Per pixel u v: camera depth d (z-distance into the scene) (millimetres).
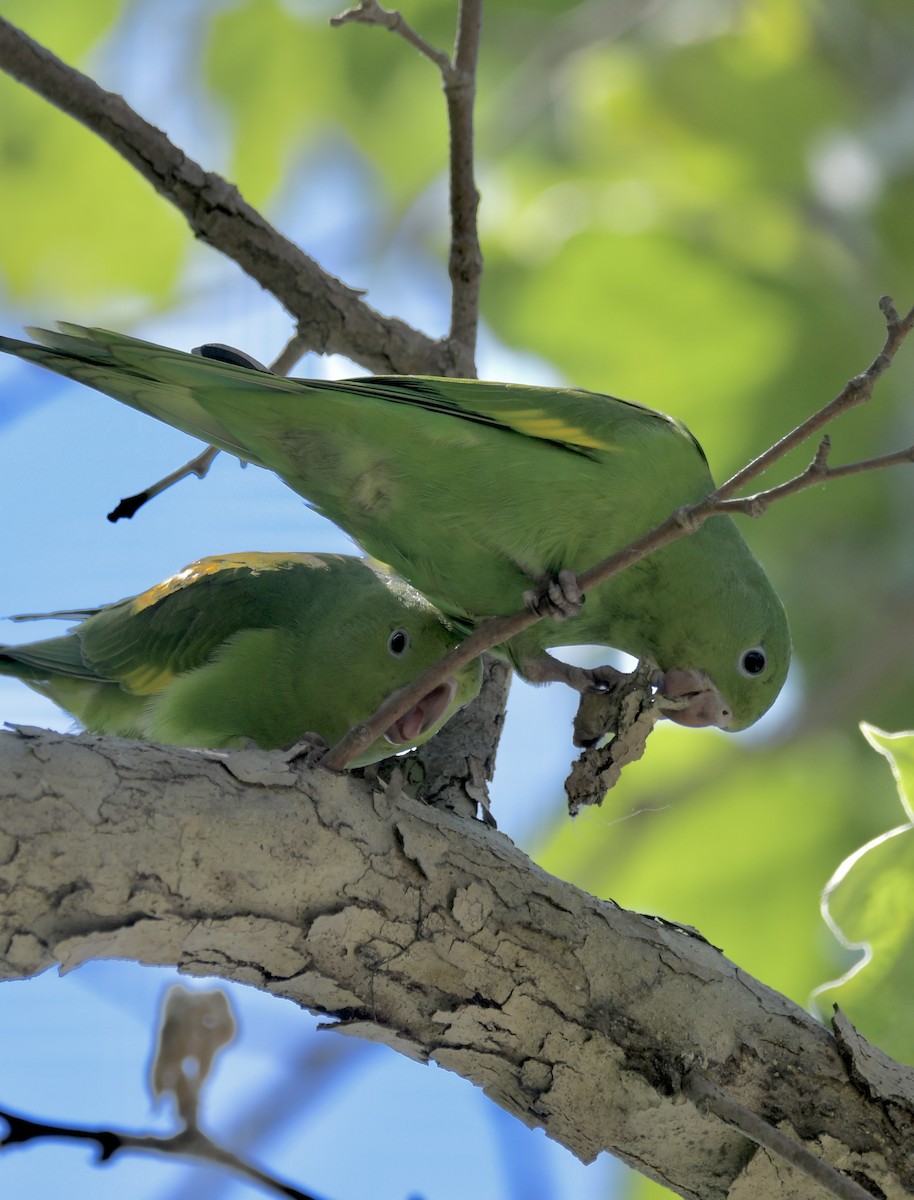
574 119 14977
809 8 14844
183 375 8656
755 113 14625
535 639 9820
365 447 8945
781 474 14297
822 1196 7492
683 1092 7348
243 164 15484
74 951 6488
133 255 15047
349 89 15367
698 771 14516
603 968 7500
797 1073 7523
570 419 9297
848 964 13672
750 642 10023
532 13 15664
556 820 14227
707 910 14109
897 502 14477
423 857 7289
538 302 14117
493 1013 7355
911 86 14625
